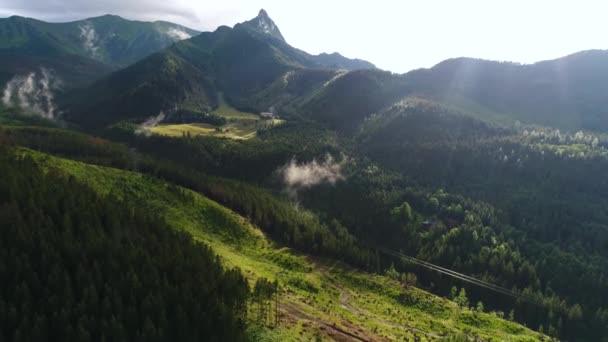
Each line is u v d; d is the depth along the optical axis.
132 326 68.12
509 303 153.88
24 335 60.94
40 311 65.19
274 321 84.38
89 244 81.06
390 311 117.56
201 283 80.50
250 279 106.31
